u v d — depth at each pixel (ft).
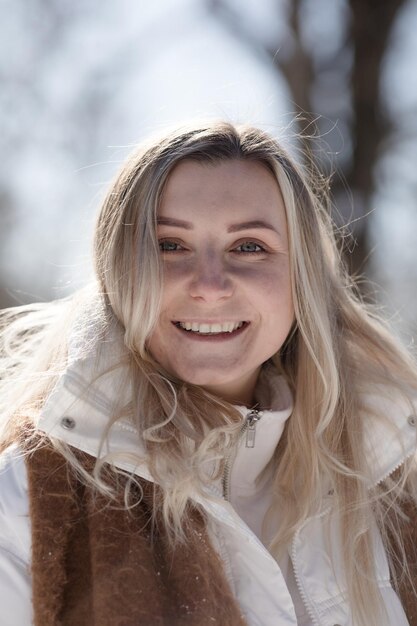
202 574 5.57
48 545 5.49
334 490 6.41
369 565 6.26
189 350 5.91
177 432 5.96
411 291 19.25
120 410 5.79
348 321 7.04
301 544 6.26
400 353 7.14
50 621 5.36
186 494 5.72
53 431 5.64
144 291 5.80
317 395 6.54
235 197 5.89
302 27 18.88
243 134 6.14
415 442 6.73
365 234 17.95
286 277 6.13
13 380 6.56
